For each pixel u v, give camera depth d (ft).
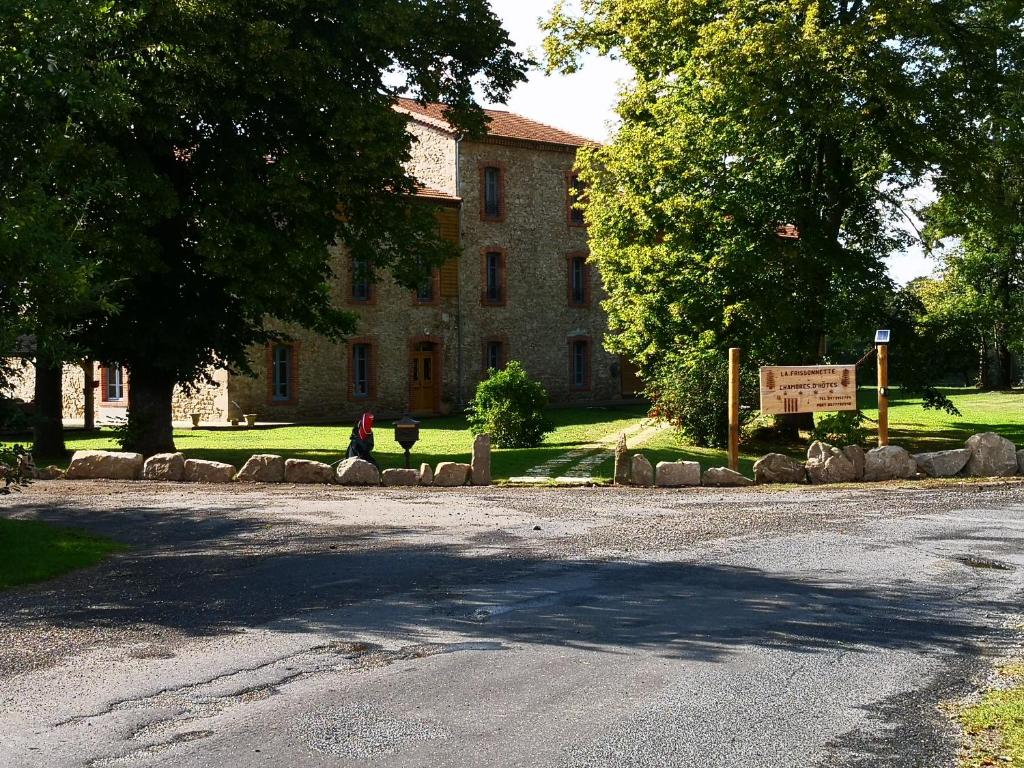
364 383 135.64
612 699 22.16
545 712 21.31
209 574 35.29
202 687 22.84
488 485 61.36
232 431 113.70
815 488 59.11
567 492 57.77
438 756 18.85
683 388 91.86
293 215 75.72
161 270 71.10
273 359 127.13
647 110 93.30
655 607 30.50
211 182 72.43
